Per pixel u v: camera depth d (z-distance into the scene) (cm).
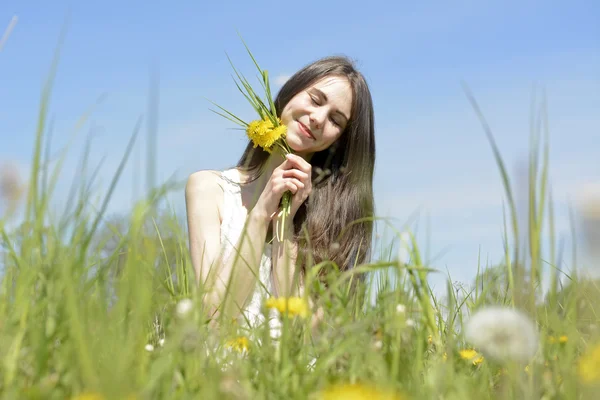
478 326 126
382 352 139
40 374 119
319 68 345
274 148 345
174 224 188
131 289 126
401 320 143
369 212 354
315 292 173
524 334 125
